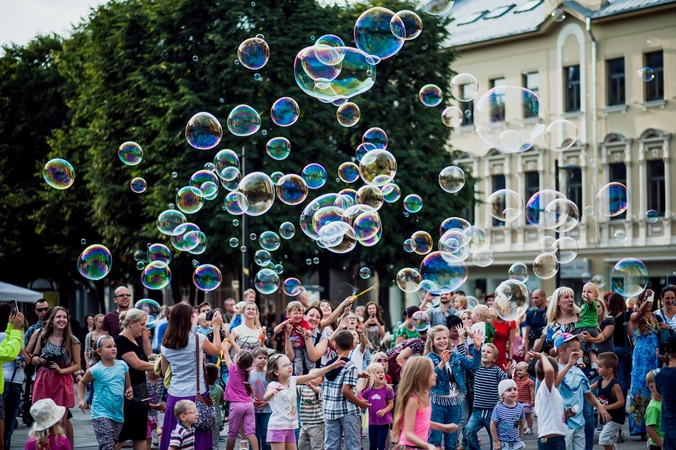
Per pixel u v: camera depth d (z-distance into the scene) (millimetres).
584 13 31062
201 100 23250
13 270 33000
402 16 12062
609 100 31016
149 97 23641
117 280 30484
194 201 15156
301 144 23484
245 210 13195
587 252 31172
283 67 23406
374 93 26078
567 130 13031
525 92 12547
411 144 26406
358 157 15547
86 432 12938
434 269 12352
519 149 12484
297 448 9820
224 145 22922
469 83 13703
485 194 34156
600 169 31062
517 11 34250
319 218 12758
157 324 12117
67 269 32375
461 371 9148
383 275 27031
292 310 9945
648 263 29906
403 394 6641
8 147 32312
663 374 8055
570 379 8570
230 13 23203
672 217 29469
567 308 10164
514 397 8812
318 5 24484
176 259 23797
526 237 32906
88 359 13109
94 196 26844
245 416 9547
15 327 9055
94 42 25672
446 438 9062
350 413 8617
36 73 32406
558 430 8117
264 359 9625
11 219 32125
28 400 13539
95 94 25500
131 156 15062
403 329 11148
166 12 23812
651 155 29969
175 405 7926
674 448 7945
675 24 29266
